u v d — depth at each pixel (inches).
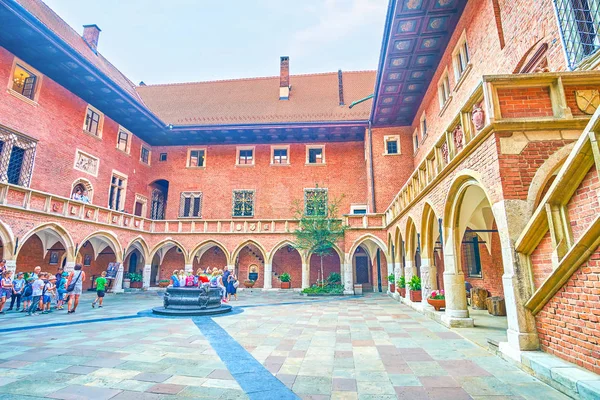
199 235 904.3
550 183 221.8
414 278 504.4
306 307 509.0
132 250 985.5
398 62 658.2
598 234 147.5
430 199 378.6
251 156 1063.6
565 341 171.5
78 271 466.3
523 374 180.2
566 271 166.9
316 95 1133.7
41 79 697.6
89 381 173.3
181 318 394.9
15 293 478.9
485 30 435.8
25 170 658.2
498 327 310.7
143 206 1033.5
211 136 1034.1
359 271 949.8
